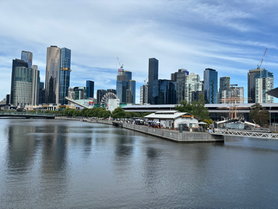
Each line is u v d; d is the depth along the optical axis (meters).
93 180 31.17
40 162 40.69
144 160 43.62
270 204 24.89
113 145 62.38
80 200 24.61
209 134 70.44
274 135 58.00
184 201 25.08
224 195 27.05
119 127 145.50
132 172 35.34
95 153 50.19
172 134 72.31
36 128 119.00
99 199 24.98
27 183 29.44
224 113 190.88
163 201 24.92
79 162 41.31
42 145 60.34
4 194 25.78
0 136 79.06
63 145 61.12
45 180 30.75
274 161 44.19
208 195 26.89
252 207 24.09
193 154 50.16
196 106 118.25
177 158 45.78
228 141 76.31
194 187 29.39
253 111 139.50
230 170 37.53
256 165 41.00
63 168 36.94
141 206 23.56
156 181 31.33
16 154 47.38
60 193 26.38
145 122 132.88
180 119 88.19
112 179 31.77
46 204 23.48
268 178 33.56
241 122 109.25
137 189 28.20
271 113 170.00
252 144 68.81
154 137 84.50
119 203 24.12
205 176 34.06
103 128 132.00
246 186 30.17
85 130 114.31
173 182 31.08
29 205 23.20
